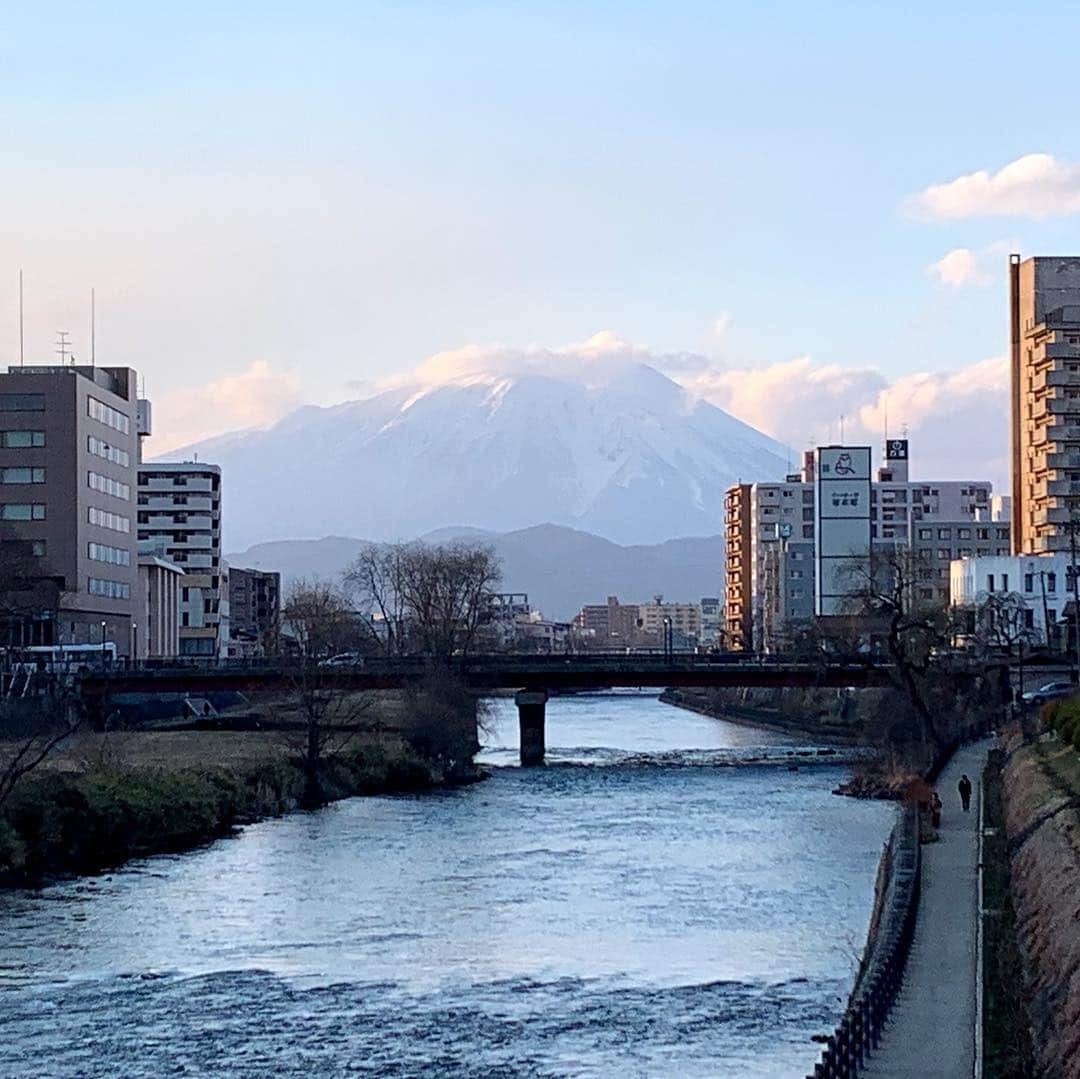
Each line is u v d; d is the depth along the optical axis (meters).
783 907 91.94
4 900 94.38
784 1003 69.81
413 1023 67.19
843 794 151.50
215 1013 69.00
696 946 81.50
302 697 162.00
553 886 99.31
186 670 185.75
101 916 89.75
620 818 133.88
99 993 72.44
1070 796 88.06
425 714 176.00
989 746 154.25
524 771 180.00
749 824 129.25
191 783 126.25
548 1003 70.31
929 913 74.31
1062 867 69.81
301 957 79.31
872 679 186.88
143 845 114.44
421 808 142.12
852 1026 48.69
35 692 179.00
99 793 112.69
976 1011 56.00
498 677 193.25
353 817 135.50
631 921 88.12
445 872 104.69
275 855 112.50
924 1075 49.53
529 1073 60.03
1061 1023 52.59
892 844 94.50
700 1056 61.91
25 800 106.00
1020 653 193.50
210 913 90.69
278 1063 61.75
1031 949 65.50
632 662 195.25
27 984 74.12
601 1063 61.25
